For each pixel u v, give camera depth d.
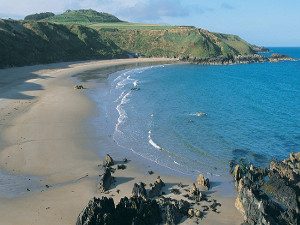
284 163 47.81
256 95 106.81
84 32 185.88
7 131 61.09
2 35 130.12
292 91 117.62
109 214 32.97
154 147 56.62
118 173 47.25
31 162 49.62
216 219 37.09
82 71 132.88
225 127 68.94
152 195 41.16
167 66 168.12
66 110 75.56
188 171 48.56
